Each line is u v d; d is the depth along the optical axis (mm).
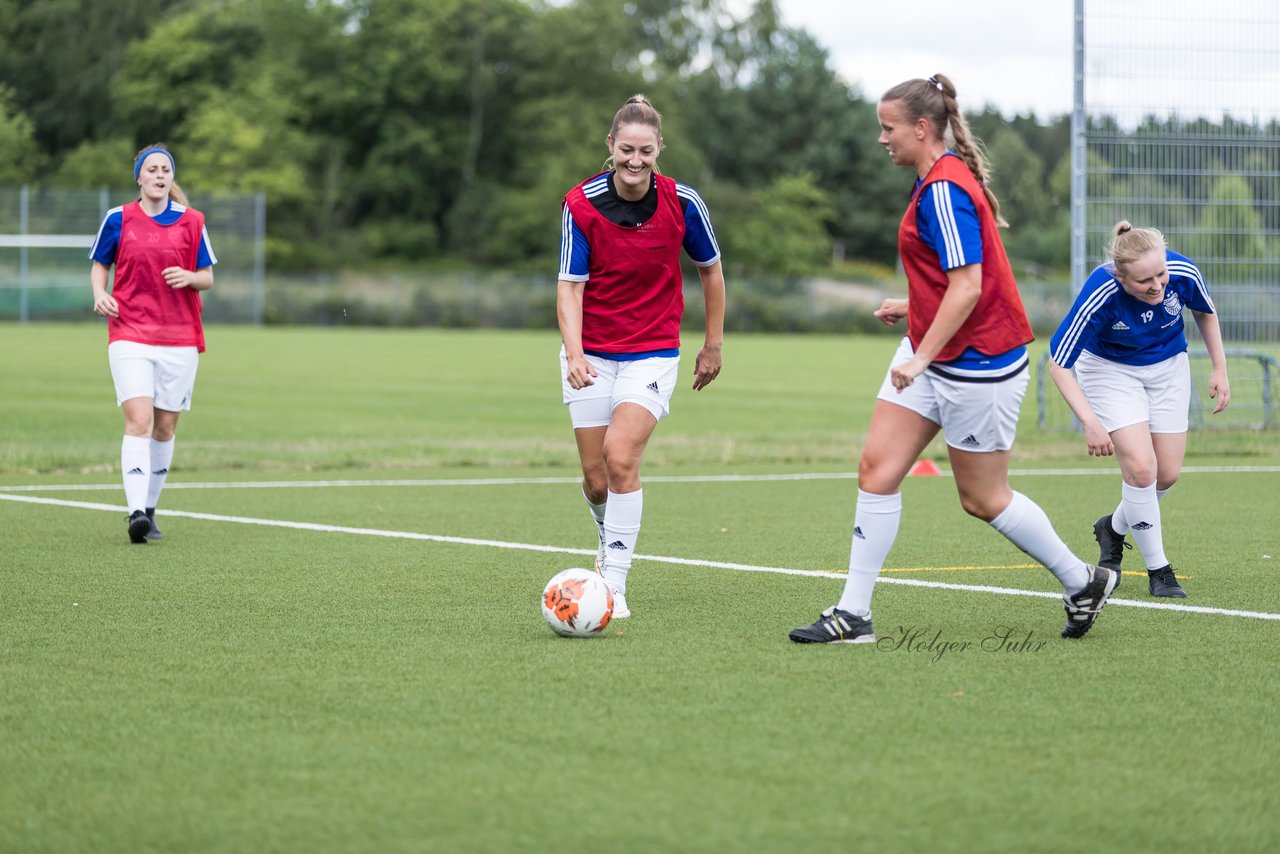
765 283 125250
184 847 6953
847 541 17750
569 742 8602
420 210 147750
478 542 17531
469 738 8688
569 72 149750
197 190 129750
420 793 7684
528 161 147750
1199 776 8000
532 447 30219
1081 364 14703
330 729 8914
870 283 141125
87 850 6930
